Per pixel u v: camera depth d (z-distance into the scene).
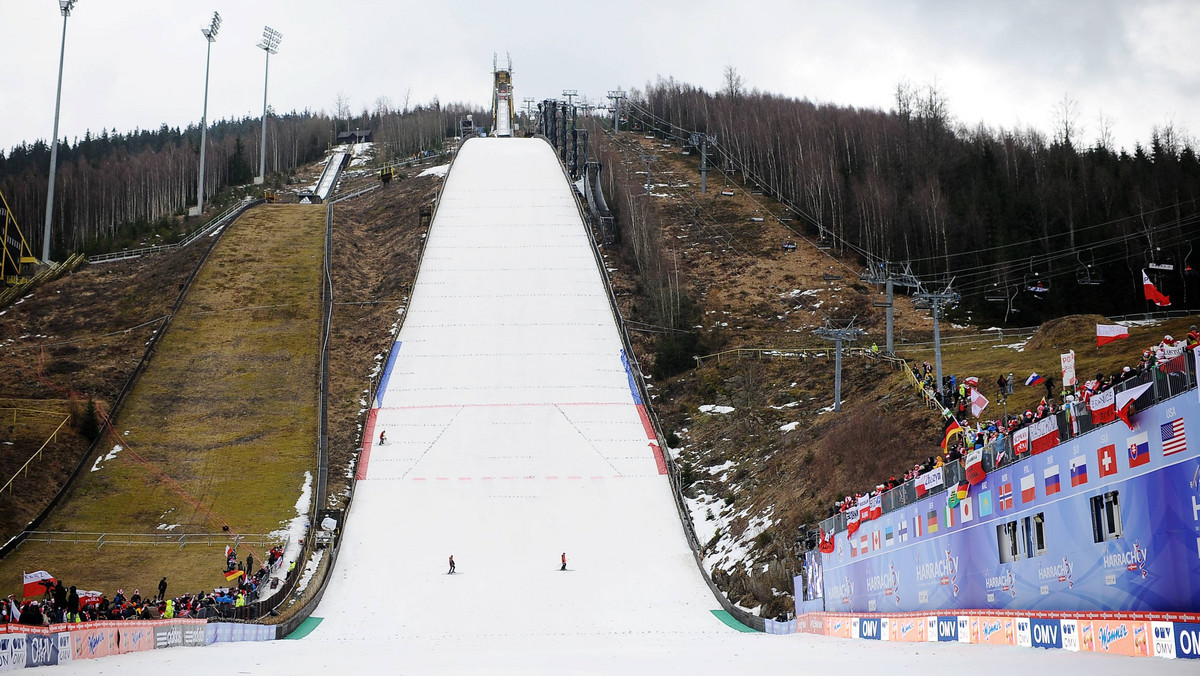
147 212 166.00
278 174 184.75
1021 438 26.42
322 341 92.75
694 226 132.50
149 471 69.81
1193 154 116.69
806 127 167.38
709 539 61.62
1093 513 23.28
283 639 45.91
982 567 28.22
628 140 195.25
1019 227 107.44
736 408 80.19
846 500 40.12
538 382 85.75
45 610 34.38
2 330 95.75
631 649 33.91
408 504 67.25
